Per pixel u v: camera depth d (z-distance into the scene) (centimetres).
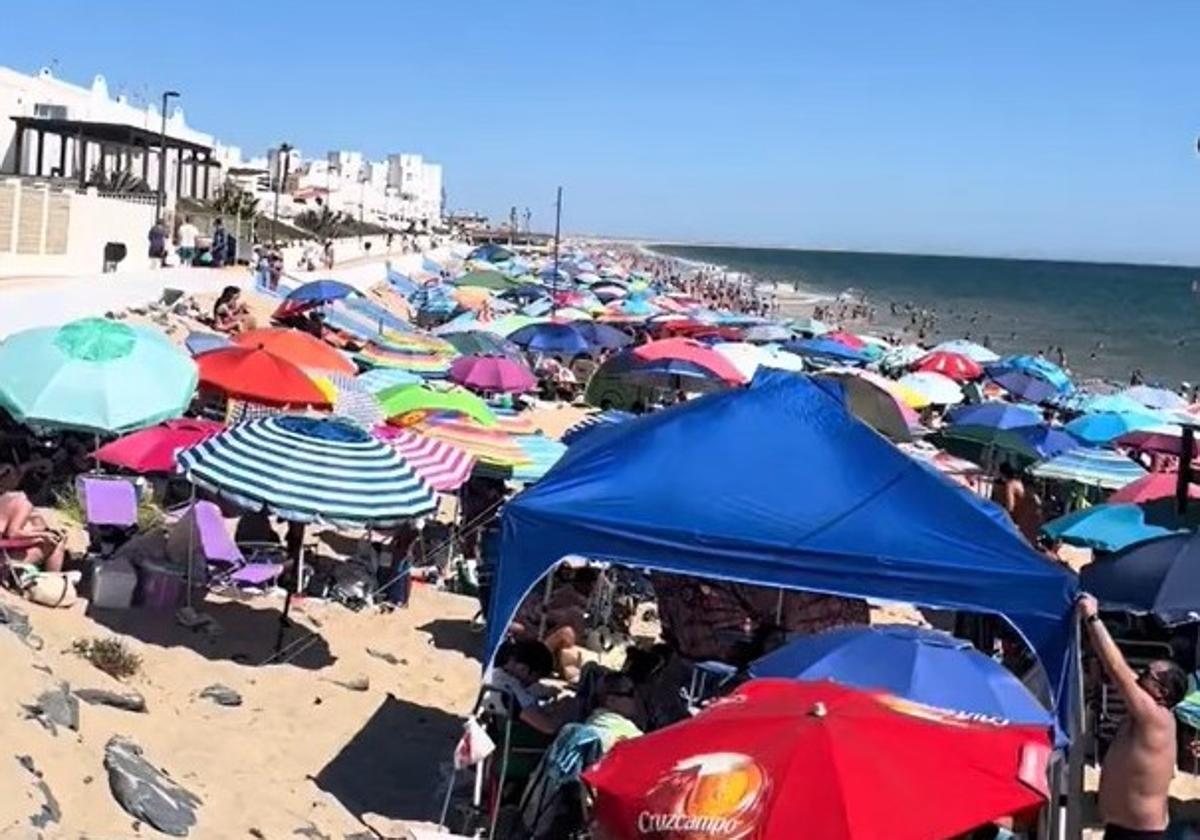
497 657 831
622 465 797
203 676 904
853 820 413
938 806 424
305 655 1005
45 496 1259
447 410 1380
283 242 5872
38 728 635
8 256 2903
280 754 804
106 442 1293
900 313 9681
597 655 1070
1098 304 12450
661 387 1944
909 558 747
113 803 620
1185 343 8081
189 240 3966
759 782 429
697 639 895
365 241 6769
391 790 794
